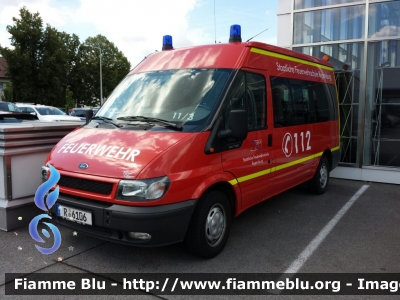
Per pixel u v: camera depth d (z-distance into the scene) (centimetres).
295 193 718
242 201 457
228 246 455
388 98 816
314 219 561
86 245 450
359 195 707
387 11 795
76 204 376
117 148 383
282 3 909
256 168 477
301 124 599
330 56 869
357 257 427
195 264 405
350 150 867
